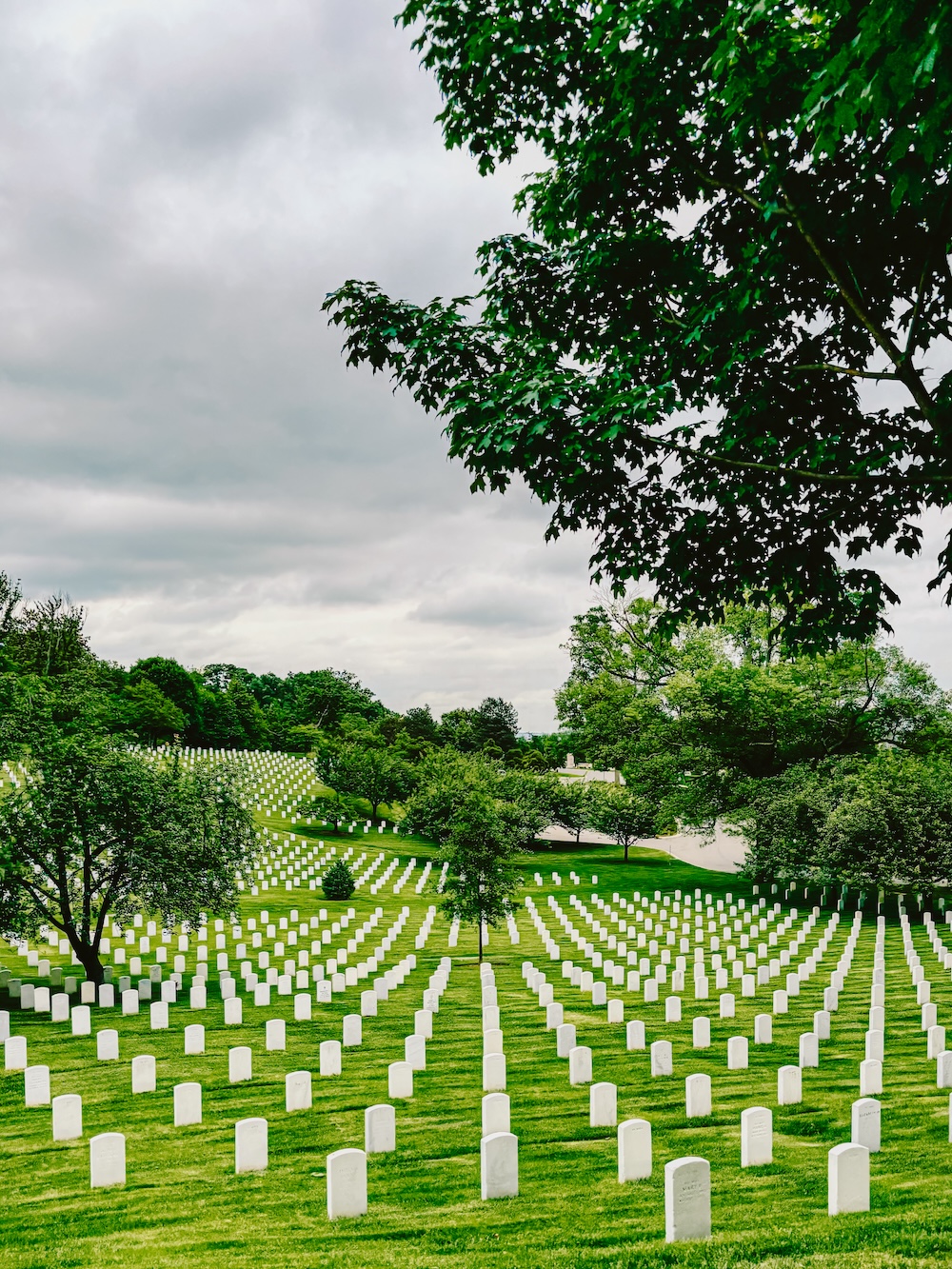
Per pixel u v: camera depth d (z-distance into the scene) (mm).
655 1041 17359
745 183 9703
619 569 11812
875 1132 11273
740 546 11336
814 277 9875
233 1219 9844
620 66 8656
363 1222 9531
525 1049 18047
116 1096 15344
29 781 24234
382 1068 16828
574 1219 9297
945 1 4773
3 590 69562
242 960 29484
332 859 52750
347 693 130500
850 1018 20531
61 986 25219
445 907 29734
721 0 7945
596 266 10969
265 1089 15578
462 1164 11453
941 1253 7355
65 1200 10672
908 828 36438
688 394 10656
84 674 27000
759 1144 10930
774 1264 7320
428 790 53281
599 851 64375
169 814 23906
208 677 162625
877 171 8203
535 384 10031
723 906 41125
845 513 10820
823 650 12203
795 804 40281
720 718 44812
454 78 10477
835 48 6223
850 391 10586
